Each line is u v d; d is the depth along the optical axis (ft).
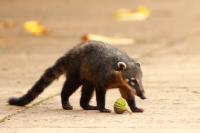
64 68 46.39
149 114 44.27
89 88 46.34
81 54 45.57
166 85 57.93
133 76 43.75
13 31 116.47
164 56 81.00
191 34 110.22
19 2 175.32
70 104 48.85
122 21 136.87
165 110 45.78
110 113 44.75
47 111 46.01
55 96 52.70
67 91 46.60
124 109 44.27
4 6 166.61
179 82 59.62
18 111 45.96
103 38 98.17
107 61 44.04
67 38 105.09
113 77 43.52
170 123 41.27
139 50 87.56
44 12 155.33
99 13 154.30
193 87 56.65
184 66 71.46
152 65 72.69
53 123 41.47
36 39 104.06
